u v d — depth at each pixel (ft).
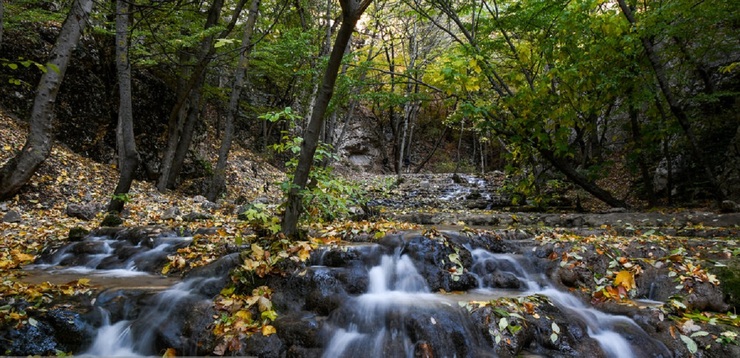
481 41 29.94
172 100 40.45
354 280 12.69
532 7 28.43
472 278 14.16
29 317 10.69
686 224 21.20
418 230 18.70
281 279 12.57
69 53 25.46
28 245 19.03
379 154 88.22
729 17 23.56
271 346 10.27
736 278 12.71
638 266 14.11
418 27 70.79
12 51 31.96
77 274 15.61
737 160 26.76
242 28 41.63
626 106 26.84
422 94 31.19
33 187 25.48
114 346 11.05
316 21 53.52
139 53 31.19
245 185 44.06
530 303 11.51
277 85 58.75
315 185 16.21
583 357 10.18
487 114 29.09
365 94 30.68
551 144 29.84
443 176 63.41
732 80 30.32
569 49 26.73
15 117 31.19
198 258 15.78
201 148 42.42
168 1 15.44
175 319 11.24
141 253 17.44
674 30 22.94
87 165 31.32
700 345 10.44
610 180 41.22
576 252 15.03
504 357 9.97
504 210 35.65
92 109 34.42
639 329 11.27
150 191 31.83
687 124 24.82
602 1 26.13
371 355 9.84
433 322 10.30
